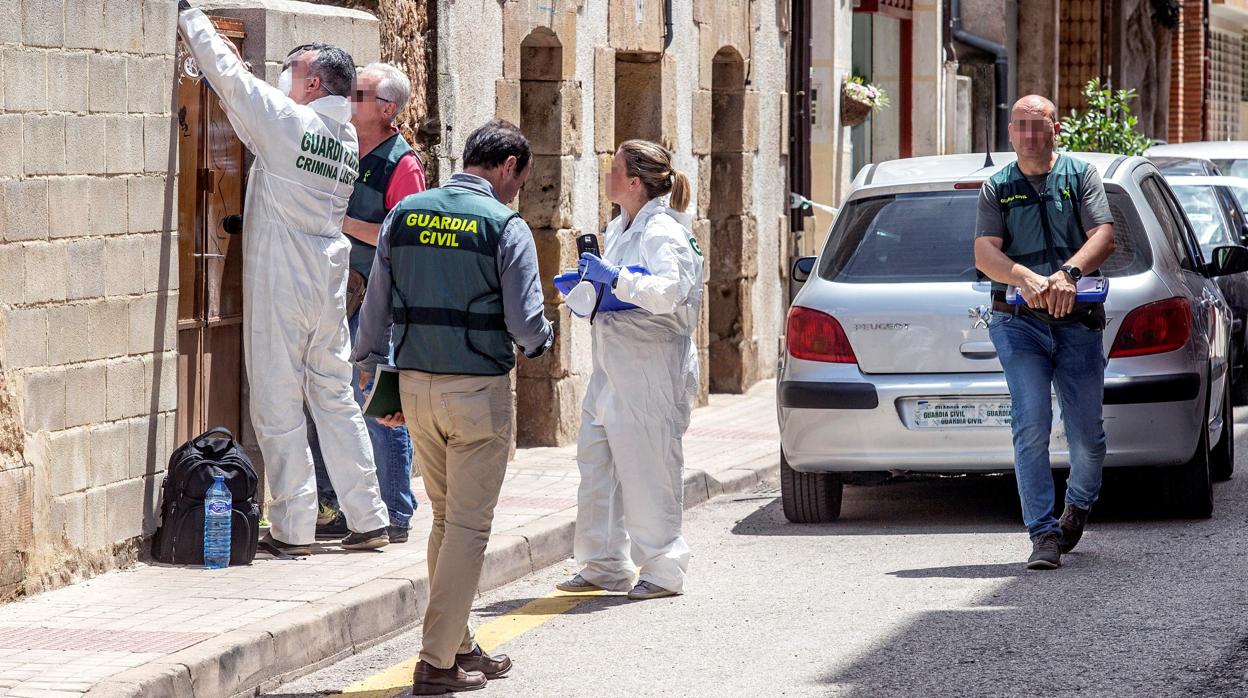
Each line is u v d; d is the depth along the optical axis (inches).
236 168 1141.7
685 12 1907.0
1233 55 6250.0
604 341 1000.2
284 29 1146.0
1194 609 917.8
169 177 1034.1
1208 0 5438.0
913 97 3122.5
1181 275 1211.2
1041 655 834.2
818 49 2630.4
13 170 900.0
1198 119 5408.5
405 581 963.3
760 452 1577.3
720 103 2074.3
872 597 984.9
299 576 975.0
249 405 1113.4
